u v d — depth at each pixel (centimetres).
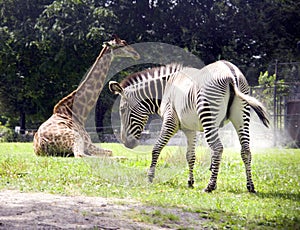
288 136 2736
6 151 1956
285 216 790
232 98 985
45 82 3844
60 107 1781
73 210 764
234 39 3753
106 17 3581
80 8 3581
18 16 3844
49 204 802
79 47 3616
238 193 985
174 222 727
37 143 1720
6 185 988
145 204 843
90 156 1465
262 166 1421
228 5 3697
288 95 2870
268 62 3766
